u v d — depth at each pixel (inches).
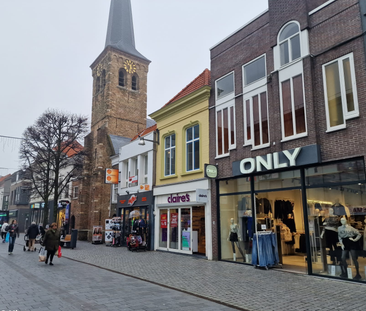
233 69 528.7
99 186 1118.4
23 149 894.4
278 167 413.7
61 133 938.7
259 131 465.4
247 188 480.1
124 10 1606.8
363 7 357.7
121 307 237.9
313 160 376.8
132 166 813.9
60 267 445.7
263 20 485.7
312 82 394.6
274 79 442.6
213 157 543.5
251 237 464.1
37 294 276.4
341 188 358.6
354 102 353.1
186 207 598.2
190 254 569.3
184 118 628.7
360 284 323.3
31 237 670.5
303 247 410.0
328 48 385.4
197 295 280.7
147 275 378.9
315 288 305.3
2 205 2203.5
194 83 665.6
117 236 801.6
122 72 1381.6
